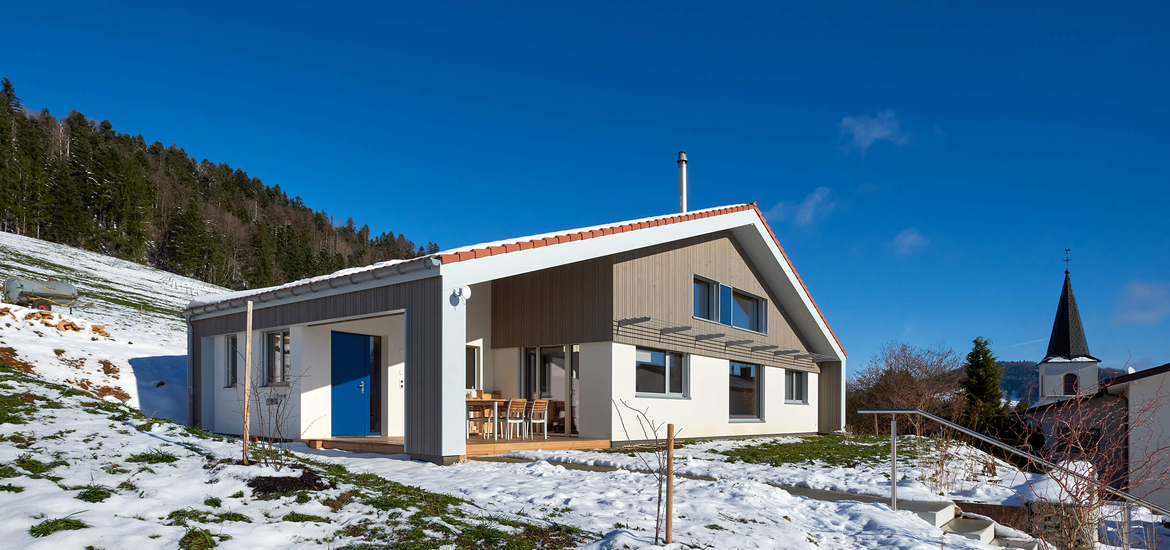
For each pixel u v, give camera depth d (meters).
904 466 10.48
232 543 3.74
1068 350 40.62
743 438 15.88
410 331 9.41
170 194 93.19
